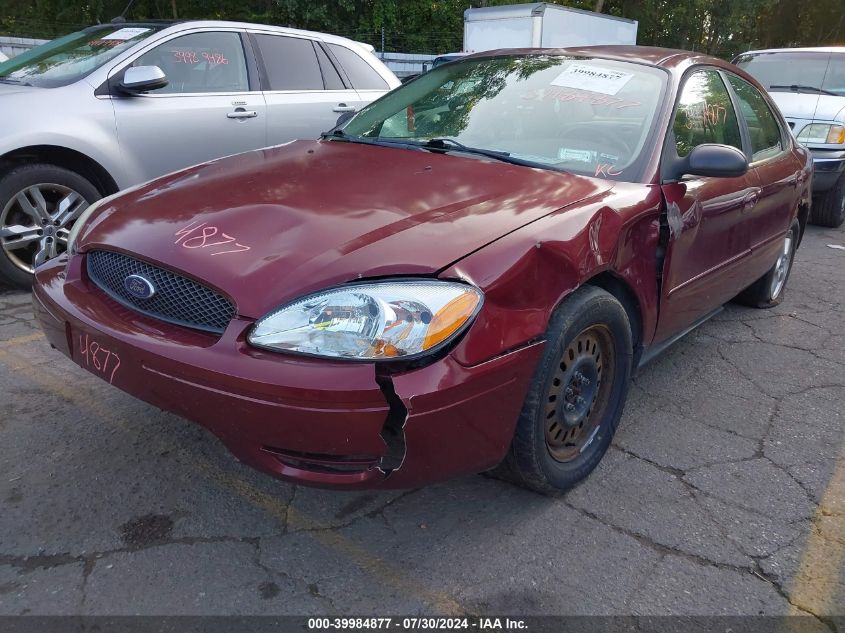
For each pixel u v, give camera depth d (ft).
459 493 8.81
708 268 11.15
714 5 82.74
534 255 7.28
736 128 12.81
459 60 12.78
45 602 6.81
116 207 8.84
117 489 8.55
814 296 17.99
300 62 19.19
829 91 27.81
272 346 6.48
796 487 9.36
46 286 8.46
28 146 13.96
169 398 6.98
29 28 59.11
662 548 8.01
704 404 11.62
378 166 9.34
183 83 16.72
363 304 6.45
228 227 7.56
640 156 9.78
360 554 7.68
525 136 10.32
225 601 6.94
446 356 6.56
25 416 10.05
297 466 6.79
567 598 7.20
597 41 52.42
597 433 9.16
